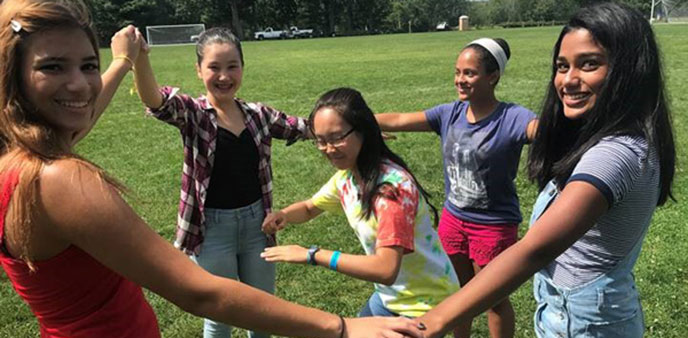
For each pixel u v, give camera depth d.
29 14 1.23
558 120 1.83
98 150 7.92
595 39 1.54
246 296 1.34
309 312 1.41
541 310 1.86
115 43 2.33
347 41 42.66
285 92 13.82
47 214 1.22
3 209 1.25
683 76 13.41
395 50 28.83
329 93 2.14
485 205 2.84
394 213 2.01
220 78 2.69
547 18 77.62
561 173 1.63
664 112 1.58
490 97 2.82
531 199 5.41
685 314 3.38
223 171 2.72
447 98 12.01
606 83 1.53
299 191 6.02
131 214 1.27
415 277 2.18
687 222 4.64
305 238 4.70
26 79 1.26
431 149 7.34
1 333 3.42
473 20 81.50
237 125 2.78
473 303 1.43
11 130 1.25
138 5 54.53
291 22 66.25
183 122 2.66
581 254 1.67
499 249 2.84
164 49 39.44
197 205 2.70
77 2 1.34
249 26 64.75
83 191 1.21
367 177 2.11
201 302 1.31
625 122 1.52
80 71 1.32
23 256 1.28
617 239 1.60
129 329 1.46
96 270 1.36
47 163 1.23
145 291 3.86
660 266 3.92
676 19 52.44
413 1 77.62
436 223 2.42
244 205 2.79
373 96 12.65
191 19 61.22
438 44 33.00
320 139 2.15
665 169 1.62
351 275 2.02
